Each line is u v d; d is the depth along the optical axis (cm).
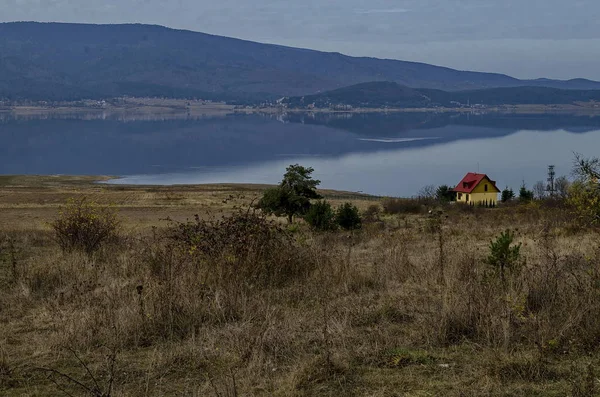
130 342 707
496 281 840
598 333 651
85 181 10581
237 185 9238
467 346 659
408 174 12600
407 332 707
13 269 1116
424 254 1216
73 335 707
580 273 892
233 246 986
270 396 548
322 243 1491
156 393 565
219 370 613
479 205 5088
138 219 4381
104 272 1101
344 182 11344
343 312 787
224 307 796
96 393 541
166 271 931
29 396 562
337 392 554
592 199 1297
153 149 19650
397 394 543
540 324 667
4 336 745
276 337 681
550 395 532
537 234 1537
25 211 5331
